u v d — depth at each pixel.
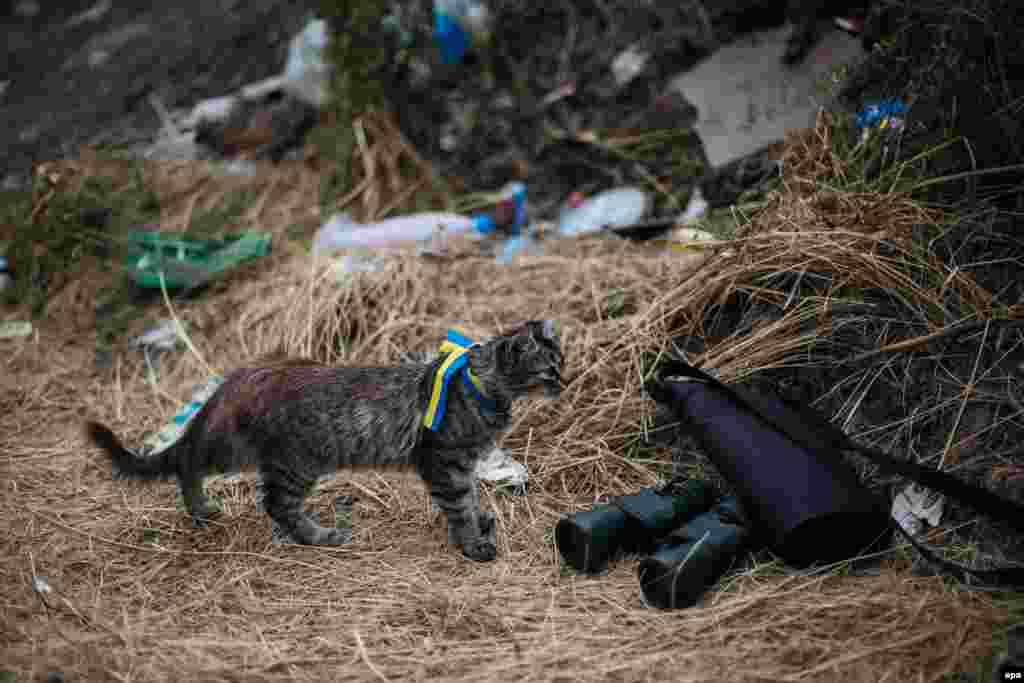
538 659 3.11
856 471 3.87
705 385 4.00
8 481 4.36
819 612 3.23
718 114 6.43
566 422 4.50
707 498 3.80
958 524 3.55
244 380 3.84
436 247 6.07
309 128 7.70
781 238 4.47
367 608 3.45
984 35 4.44
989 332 3.92
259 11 9.20
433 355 5.03
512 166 6.96
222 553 3.83
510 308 5.32
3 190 7.40
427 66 7.39
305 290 5.66
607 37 7.26
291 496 3.81
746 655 3.06
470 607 3.40
